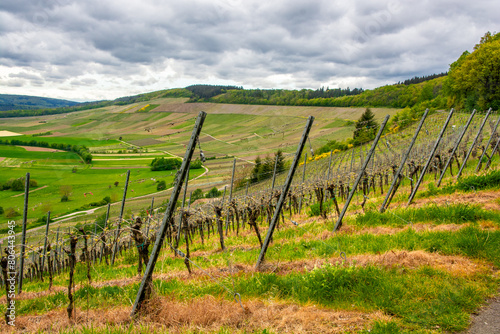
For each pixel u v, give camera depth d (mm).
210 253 11734
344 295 5484
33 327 6238
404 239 7953
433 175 18531
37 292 9859
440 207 9836
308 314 5004
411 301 4961
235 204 13523
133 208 29641
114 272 11250
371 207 12680
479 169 15531
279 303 5648
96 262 16234
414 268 6238
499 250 6328
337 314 4965
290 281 6289
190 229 15055
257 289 6289
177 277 8695
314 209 14602
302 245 9273
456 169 17953
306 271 6559
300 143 7254
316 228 11219
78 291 7977
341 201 17016
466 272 5734
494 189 11180
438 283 5383
